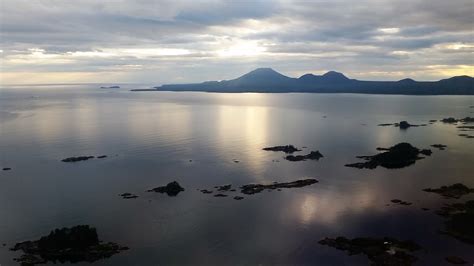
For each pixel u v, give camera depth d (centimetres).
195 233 8031
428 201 9600
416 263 6775
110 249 7356
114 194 10312
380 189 10575
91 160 13850
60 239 7406
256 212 9056
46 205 9550
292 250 7300
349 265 6781
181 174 12112
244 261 6950
